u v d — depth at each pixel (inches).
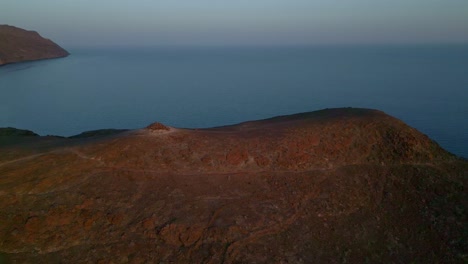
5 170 1039.6
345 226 948.0
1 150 1203.9
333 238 911.7
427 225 955.3
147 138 1183.6
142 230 892.6
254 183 1061.8
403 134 1211.9
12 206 927.0
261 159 1136.2
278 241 886.4
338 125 1269.7
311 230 927.7
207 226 903.7
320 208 994.7
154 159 1107.9
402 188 1066.1
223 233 881.5
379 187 1070.4
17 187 977.5
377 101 5393.7
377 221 968.3
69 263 811.4
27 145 1267.2
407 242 914.1
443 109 4805.6
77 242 861.8
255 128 1380.4
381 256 876.6
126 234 882.1
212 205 971.9
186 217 925.8
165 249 852.6
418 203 1018.7
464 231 938.7
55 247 845.8
